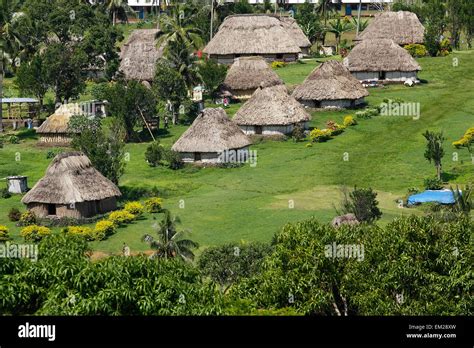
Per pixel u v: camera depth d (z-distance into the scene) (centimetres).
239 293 5772
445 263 5641
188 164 11394
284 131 12388
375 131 12494
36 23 15650
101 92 13762
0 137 12744
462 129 12250
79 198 9462
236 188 10375
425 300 5550
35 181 10812
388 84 14812
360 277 5681
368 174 10644
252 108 12606
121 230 8850
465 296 5559
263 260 6450
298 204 9519
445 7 17600
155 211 9431
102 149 10331
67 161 9750
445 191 9506
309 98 13562
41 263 5075
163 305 4872
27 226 9031
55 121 12425
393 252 5703
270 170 11025
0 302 4875
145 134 12700
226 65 15938
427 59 16012
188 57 14025
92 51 15262
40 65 13450
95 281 4894
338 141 12081
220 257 6831
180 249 7081
